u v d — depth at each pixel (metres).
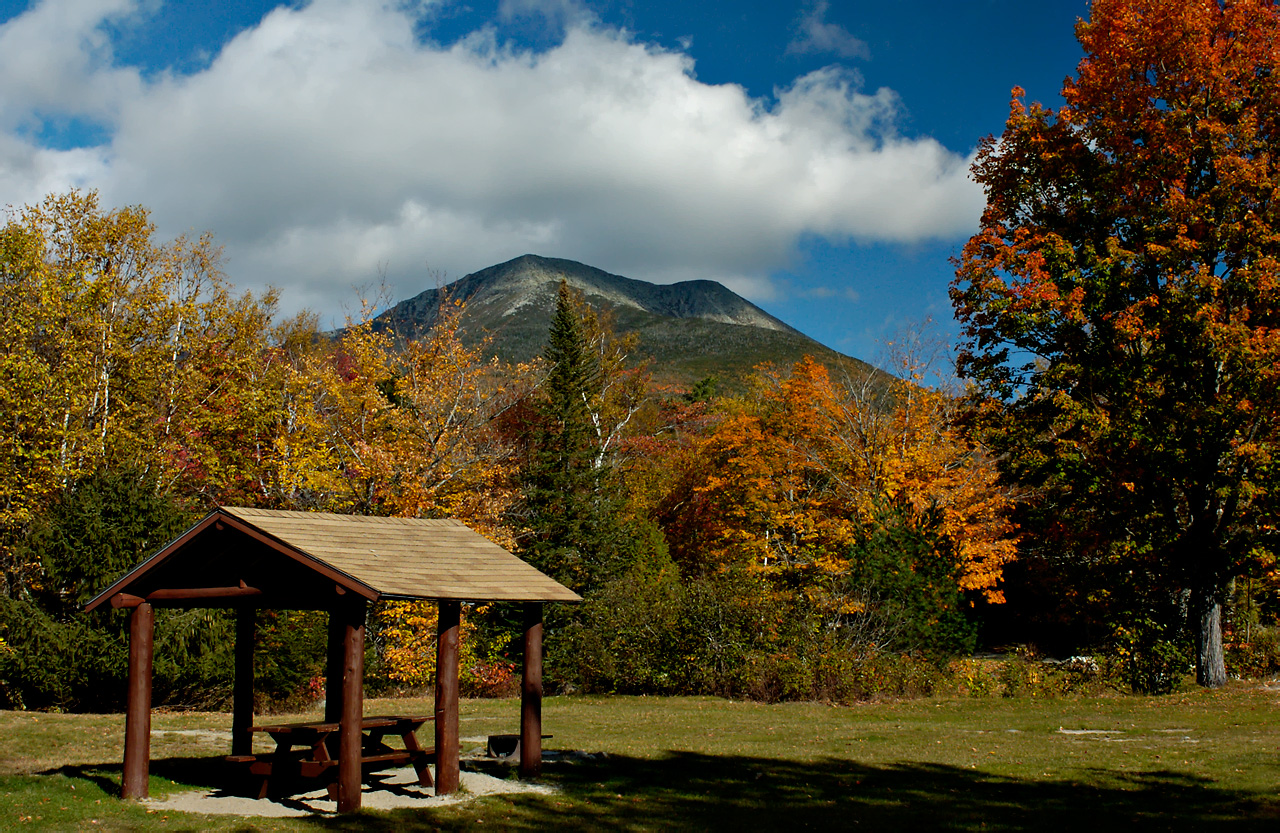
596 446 40.97
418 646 27.77
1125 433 23.03
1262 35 23.36
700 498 41.69
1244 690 22.38
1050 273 24.25
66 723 17.19
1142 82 24.12
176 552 10.88
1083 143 25.03
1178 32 23.00
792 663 23.91
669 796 11.10
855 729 17.83
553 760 13.80
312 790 11.51
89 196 27.64
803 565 30.83
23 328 23.92
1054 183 25.52
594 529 34.44
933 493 30.91
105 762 13.53
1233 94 23.19
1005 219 26.30
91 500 20.05
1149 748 14.49
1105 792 11.12
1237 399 22.16
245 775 12.47
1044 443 25.31
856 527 28.69
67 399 24.14
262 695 22.23
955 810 10.21
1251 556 23.83
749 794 11.25
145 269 28.67
